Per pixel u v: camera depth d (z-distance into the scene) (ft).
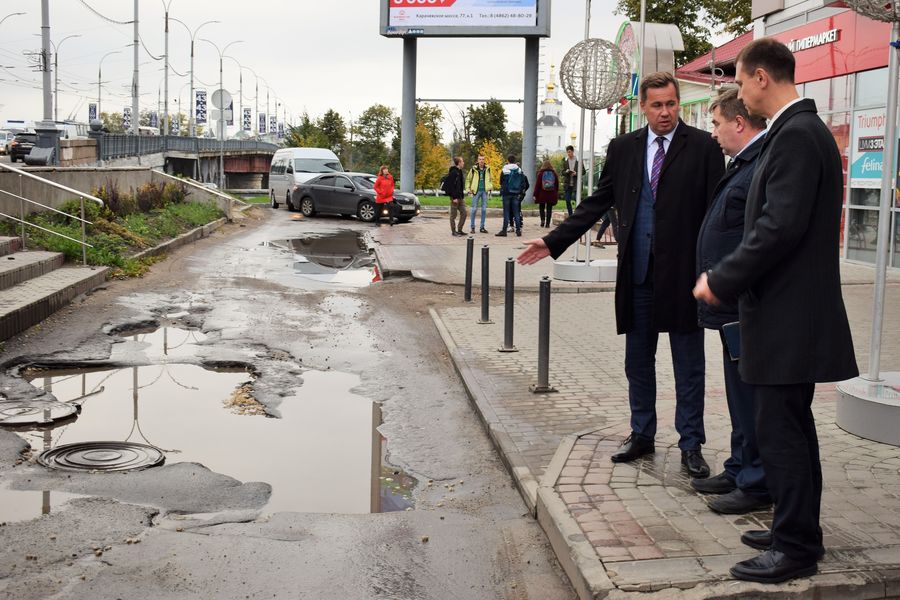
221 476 18.58
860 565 12.46
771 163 11.78
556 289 44.80
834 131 52.75
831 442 18.85
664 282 16.72
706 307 15.14
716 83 78.18
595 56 46.14
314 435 21.88
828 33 52.06
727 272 11.87
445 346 32.22
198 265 55.11
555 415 22.52
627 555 13.24
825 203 11.75
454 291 45.52
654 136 17.08
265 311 39.24
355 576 13.92
